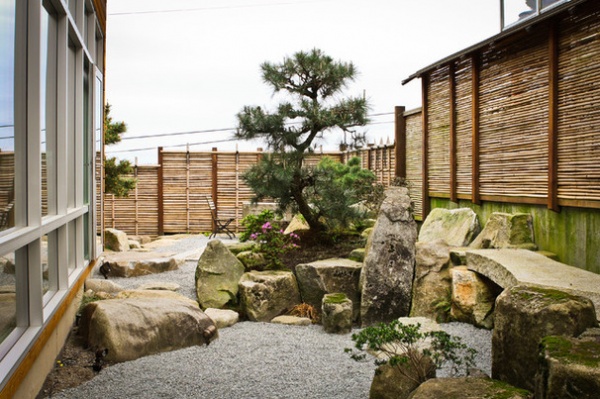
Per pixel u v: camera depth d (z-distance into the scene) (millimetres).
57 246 4195
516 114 6055
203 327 4746
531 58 5766
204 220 14312
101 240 7324
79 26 5082
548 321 2570
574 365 2072
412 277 5785
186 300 5738
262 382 3748
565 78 5188
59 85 4125
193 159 14242
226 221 13922
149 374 3852
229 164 14328
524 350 2641
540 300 2711
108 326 4188
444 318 5438
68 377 3703
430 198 8469
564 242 5301
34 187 3047
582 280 4246
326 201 7141
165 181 14188
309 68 7086
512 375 2711
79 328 4605
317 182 7223
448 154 7754
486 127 6707
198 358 4277
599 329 2582
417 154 8883
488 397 2254
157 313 4516
